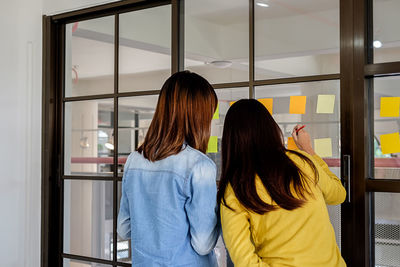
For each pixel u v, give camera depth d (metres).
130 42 2.81
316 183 1.59
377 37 2.07
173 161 1.59
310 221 1.53
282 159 1.58
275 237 1.54
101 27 2.95
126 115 2.81
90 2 2.91
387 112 2.04
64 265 3.08
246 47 2.38
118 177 2.83
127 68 2.82
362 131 2.04
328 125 2.14
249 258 1.51
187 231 1.60
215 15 2.49
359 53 2.06
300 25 2.23
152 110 2.70
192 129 1.63
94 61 2.97
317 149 2.16
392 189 1.98
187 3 2.59
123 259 2.79
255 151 1.61
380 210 2.06
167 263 1.56
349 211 2.06
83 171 3.00
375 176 2.06
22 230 3.09
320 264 1.51
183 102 1.62
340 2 2.11
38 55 3.13
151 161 1.63
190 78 1.66
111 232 2.85
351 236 2.05
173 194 1.57
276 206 1.53
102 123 2.92
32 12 3.13
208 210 1.57
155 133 1.64
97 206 2.92
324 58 2.16
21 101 3.11
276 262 1.52
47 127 3.10
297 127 2.12
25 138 3.11
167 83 1.67
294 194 1.54
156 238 1.58
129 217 1.74
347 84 2.08
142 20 2.76
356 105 2.05
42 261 3.08
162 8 2.68
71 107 3.09
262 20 2.34
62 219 3.09
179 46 2.61
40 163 3.12
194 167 1.57
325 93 2.15
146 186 1.63
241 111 1.66
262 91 2.33
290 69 2.25
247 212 1.59
